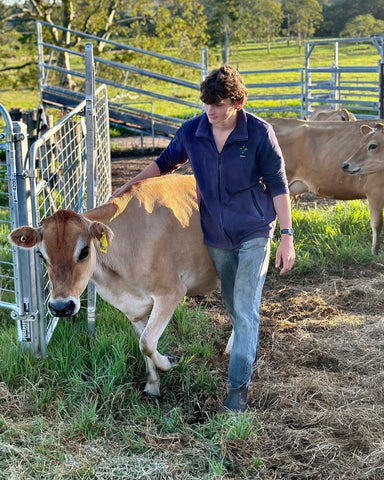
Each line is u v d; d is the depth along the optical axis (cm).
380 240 706
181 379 411
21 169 411
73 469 320
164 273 380
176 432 356
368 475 317
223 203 356
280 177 355
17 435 349
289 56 6456
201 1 5878
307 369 431
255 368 428
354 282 589
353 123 716
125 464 325
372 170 652
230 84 324
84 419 358
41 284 429
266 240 359
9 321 525
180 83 1190
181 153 380
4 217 796
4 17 2017
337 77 1869
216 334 485
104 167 731
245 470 322
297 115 2014
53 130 455
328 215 763
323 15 9075
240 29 6700
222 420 354
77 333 462
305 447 342
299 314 529
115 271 374
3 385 395
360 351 454
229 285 386
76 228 339
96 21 1991
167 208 387
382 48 1491
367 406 379
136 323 411
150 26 2175
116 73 1958
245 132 340
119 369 406
